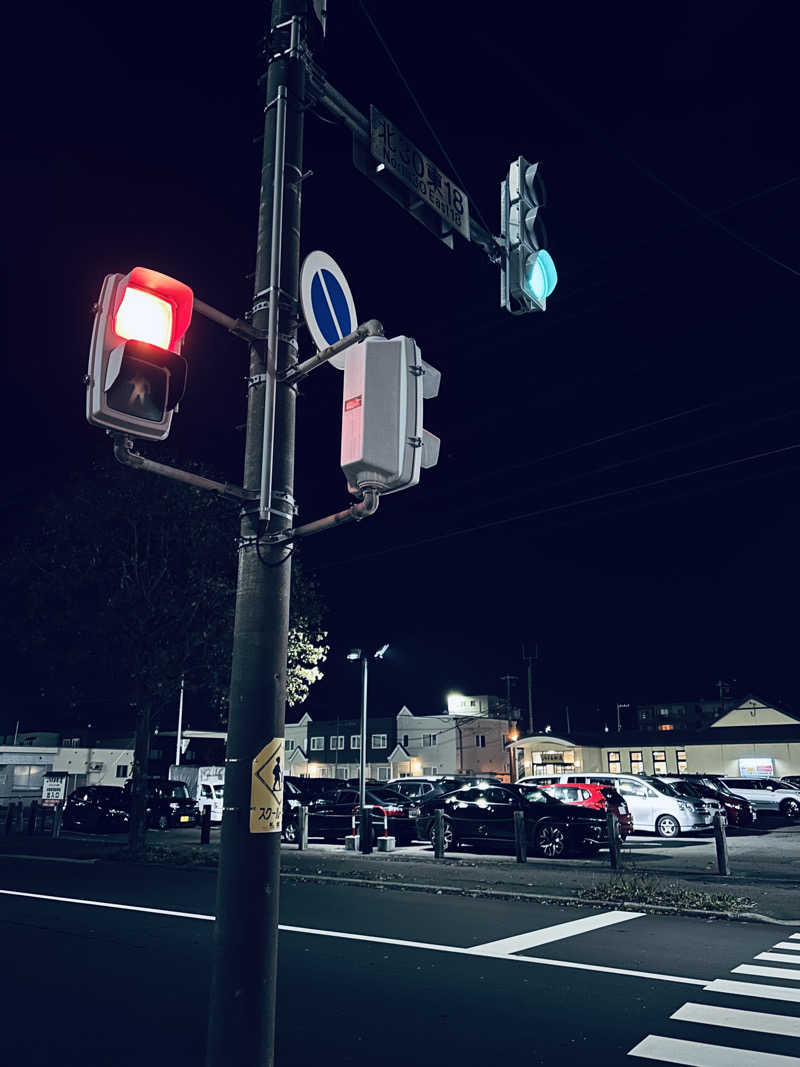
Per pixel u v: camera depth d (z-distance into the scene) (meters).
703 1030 5.70
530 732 56.62
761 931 9.53
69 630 18.09
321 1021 5.95
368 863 16.58
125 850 18.12
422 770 65.06
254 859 3.29
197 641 18.34
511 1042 5.45
